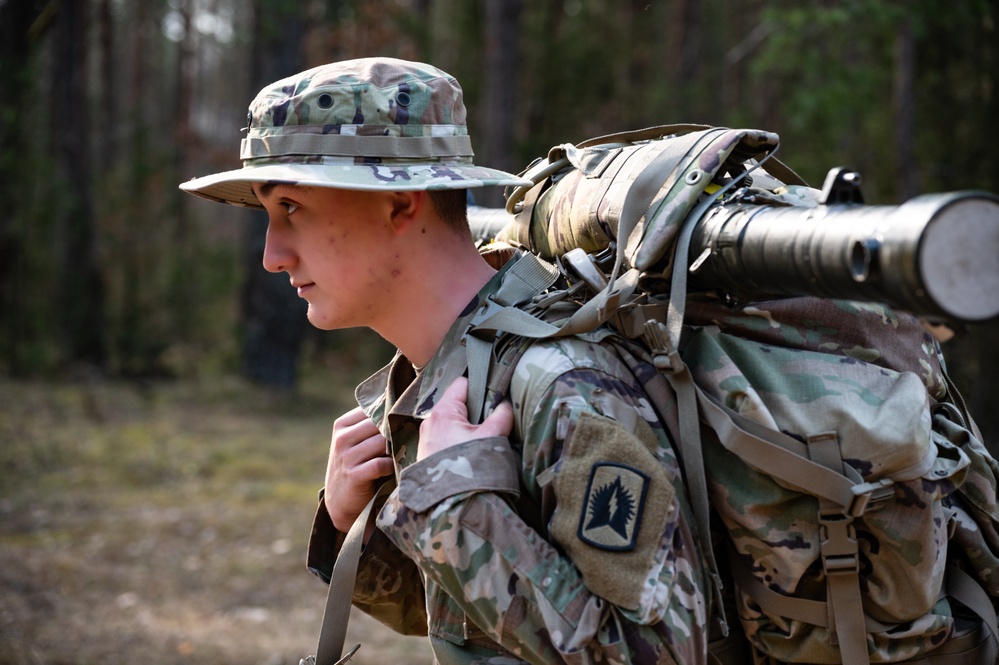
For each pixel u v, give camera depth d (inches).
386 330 59.8
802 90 381.1
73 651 162.4
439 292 58.2
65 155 526.9
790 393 53.3
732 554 55.8
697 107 618.8
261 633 182.9
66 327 521.3
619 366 54.4
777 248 46.3
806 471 51.0
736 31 821.2
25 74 485.4
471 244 60.1
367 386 66.2
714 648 57.6
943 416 61.4
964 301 39.9
